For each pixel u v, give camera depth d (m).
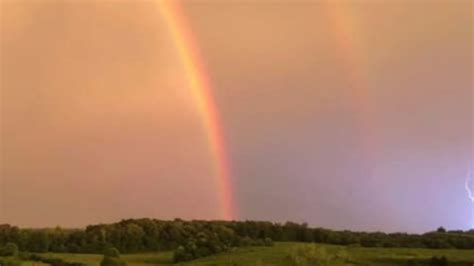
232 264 112.19
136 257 138.75
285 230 157.50
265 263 108.31
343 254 112.12
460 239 145.62
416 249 130.75
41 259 128.62
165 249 150.50
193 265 118.12
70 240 151.38
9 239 144.50
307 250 107.12
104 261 123.44
